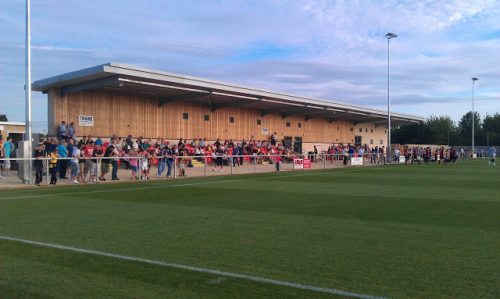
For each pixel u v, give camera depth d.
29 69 18.67
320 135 48.22
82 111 26.94
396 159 44.94
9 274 5.64
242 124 38.62
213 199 13.72
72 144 20.81
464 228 8.88
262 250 6.99
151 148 23.70
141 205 12.31
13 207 11.81
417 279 5.46
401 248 7.14
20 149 18.19
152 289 5.07
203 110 34.88
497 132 97.56
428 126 92.31
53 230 8.59
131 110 29.67
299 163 30.55
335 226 9.11
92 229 8.71
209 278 5.49
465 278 5.50
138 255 6.64
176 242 7.55
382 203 12.75
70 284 5.25
